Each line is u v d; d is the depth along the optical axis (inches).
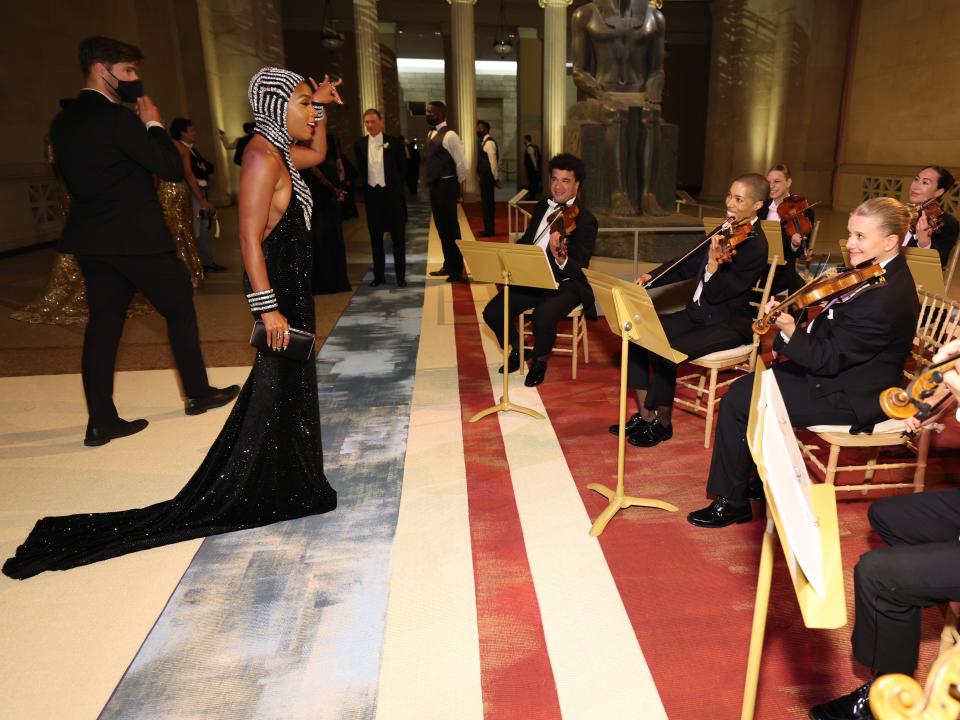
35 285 289.7
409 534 103.7
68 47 406.9
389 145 265.9
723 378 169.5
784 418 54.3
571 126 325.1
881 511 75.2
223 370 179.0
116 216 127.4
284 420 105.2
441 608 87.3
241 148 305.7
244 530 105.3
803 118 576.7
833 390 97.0
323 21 719.7
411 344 202.2
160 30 508.1
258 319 98.3
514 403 155.1
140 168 129.7
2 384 171.3
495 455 129.9
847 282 92.4
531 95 836.0
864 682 74.1
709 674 76.3
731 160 631.2
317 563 96.7
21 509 111.9
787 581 92.4
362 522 107.0
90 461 128.9
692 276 142.8
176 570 95.2
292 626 84.0
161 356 194.2
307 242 102.9
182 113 537.6
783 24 568.1
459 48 613.0
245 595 89.8
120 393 164.7
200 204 296.0
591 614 86.1
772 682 75.1
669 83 791.1
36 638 82.3
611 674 76.4
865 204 92.4
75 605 88.0
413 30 787.4
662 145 319.0
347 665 77.7
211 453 107.5
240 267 330.3
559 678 75.8
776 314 98.6
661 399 131.7
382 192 269.6
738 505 105.2
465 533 104.0
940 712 31.0
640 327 94.3
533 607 87.4
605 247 288.2
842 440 97.0
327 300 259.9
